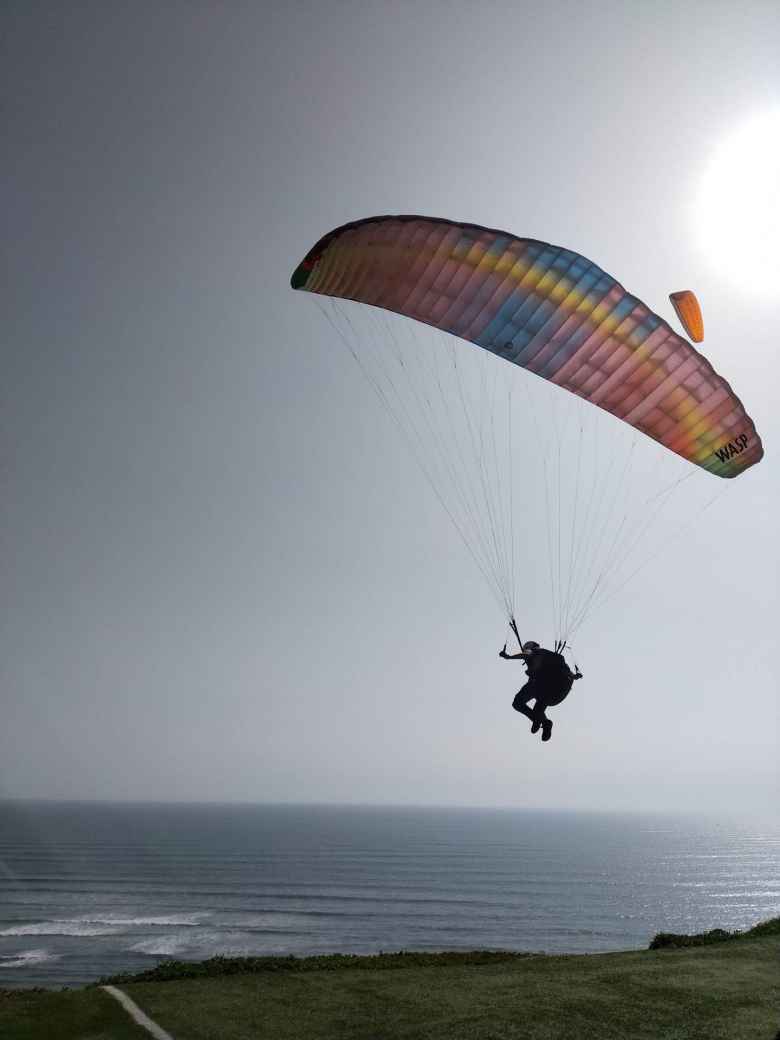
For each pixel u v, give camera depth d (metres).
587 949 73.81
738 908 110.19
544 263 13.56
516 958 15.16
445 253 13.84
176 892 110.31
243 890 115.38
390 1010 10.26
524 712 13.09
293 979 12.21
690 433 14.59
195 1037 9.27
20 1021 10.00
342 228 13.78
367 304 15.27
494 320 14.45
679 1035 8.98
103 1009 10.52
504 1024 9.49
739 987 10.96
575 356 14.47
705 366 13.77
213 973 13.61
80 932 75.00
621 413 14.95
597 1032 9.14
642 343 13.86
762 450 14.77
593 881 147.25
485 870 165.12
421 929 83.12
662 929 88.19
